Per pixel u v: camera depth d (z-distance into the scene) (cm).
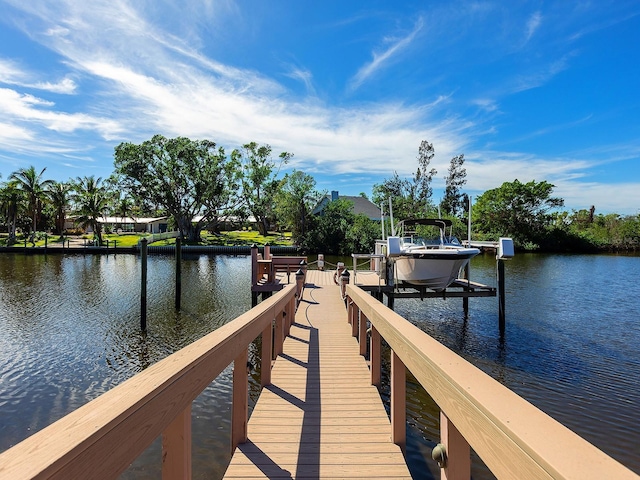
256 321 307
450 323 1198
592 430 565
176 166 4547
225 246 4072
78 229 5694
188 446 167
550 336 1055
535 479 92
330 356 547
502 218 4634
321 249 3912
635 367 823
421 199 4472
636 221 4575
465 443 167
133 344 998
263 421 345
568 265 2922
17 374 791
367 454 289
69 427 99
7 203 4459
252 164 5497
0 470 79
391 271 1161
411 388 702
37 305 1467
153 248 3941
